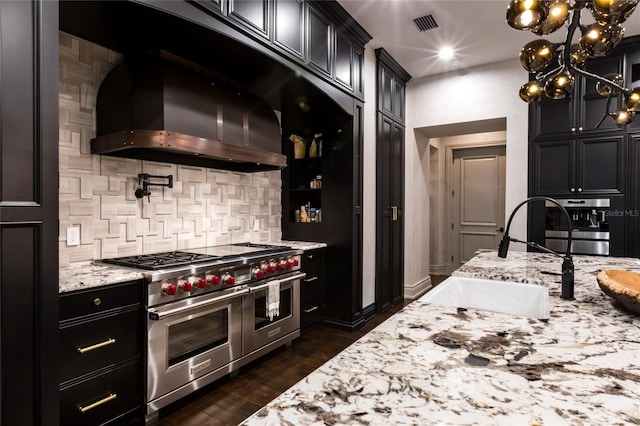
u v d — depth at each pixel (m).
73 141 2.17
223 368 2.40
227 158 2.59
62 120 2.12
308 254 3.39
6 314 1.30
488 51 3.88
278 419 0.58
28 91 1.35
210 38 2.16
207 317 2.31
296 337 3.14
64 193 2.13
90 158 2.25
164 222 2.68
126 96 2.15
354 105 3.54
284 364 2.79
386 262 4.26
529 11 1.30
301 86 2.96
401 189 4.64
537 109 3.94
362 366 0.79
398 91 4.51
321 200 3.70
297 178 3.93
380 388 0.69
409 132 4.75
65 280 1.76
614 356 0.86
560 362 0.82
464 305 1.83
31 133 1.36
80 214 2.20
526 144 4.01
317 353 3.00
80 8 1.80
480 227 6.06
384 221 4.19
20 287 1.33
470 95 4.34
